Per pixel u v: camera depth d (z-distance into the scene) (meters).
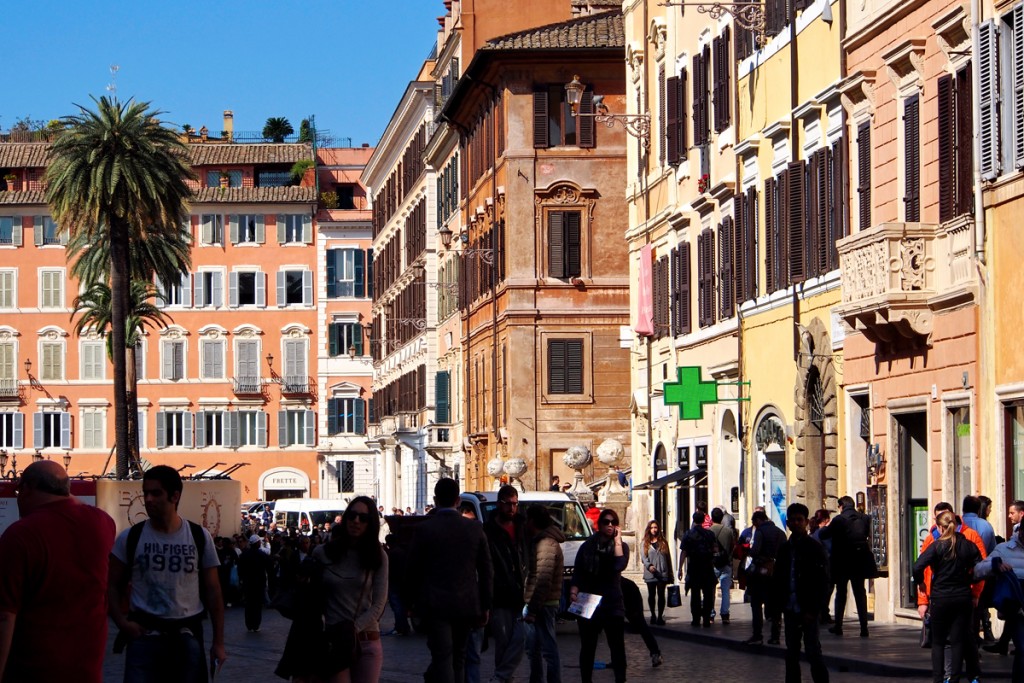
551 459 77.44
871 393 39.16
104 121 80.31
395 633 42.31
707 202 51.78
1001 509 32.28
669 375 58.25
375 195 131.88
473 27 92.44
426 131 104.88
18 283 142.88
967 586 23.64
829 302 41.69
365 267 142.50
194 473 142.00
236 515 78.81
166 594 15.09
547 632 24.22
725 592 40.66
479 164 85.44
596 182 77.19
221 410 142.62
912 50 36.03
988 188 32.84
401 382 116.25
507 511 24.22
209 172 145.12
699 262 53.84
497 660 23.94
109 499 73.06
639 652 34.31
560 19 92.44
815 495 43.31
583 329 77.31
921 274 35.50
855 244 37.06
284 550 58.16
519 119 77.25
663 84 58.78
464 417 91.50
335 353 142.38
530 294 77.31
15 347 142.50
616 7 91.50
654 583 40.69
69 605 12.48
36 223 143.00
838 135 40.97
